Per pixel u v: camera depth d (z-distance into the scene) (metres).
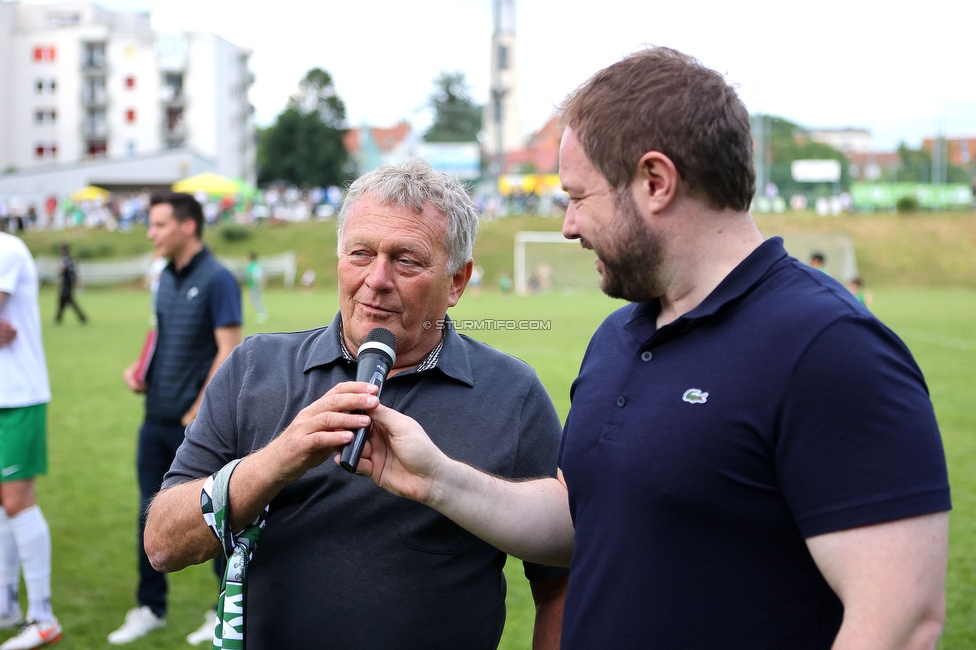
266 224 44.19
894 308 25.08
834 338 1.38
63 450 8.02
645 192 1.57
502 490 1.86
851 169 53.12
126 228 43.91
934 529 1.30
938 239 40.91
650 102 1.54
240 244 40.72
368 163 67.38
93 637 4.09
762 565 1.45
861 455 1.32
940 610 1.30
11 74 67.12
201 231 4.25
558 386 11.19
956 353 14.75
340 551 1.96
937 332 18.16
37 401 3.87
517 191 49.62
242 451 2.07
